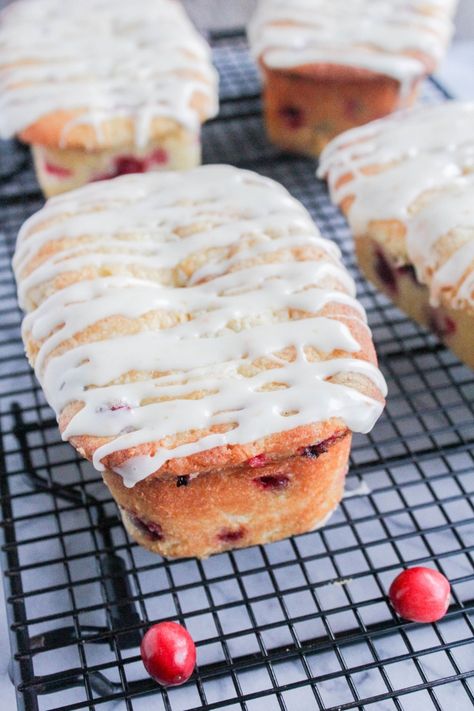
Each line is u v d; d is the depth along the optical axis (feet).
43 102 1.90
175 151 1.95
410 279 1.69
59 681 1.39
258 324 1.47
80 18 2.10
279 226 1.58
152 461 1.37
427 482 1.55
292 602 1.47
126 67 1.98
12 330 1.80
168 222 1.60
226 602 1.47
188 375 1.42
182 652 1.37
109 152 1.92
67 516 1.55
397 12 2.09
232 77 2.40
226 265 1.54
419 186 1.69
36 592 1.43
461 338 1.66
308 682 1.36
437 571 1.46
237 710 1.39
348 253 1.91
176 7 2.19
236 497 1.44
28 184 2.07
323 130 2.08
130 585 1.49
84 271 1.53
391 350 1.75
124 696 1.36
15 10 2.13
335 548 1.52
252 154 2.13
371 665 1.37
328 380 1.43
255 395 1.40
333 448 1.44
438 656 1.42
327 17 2.08
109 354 1.44
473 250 1.59
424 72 2.02
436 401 1.67
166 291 1.51
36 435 1.65
